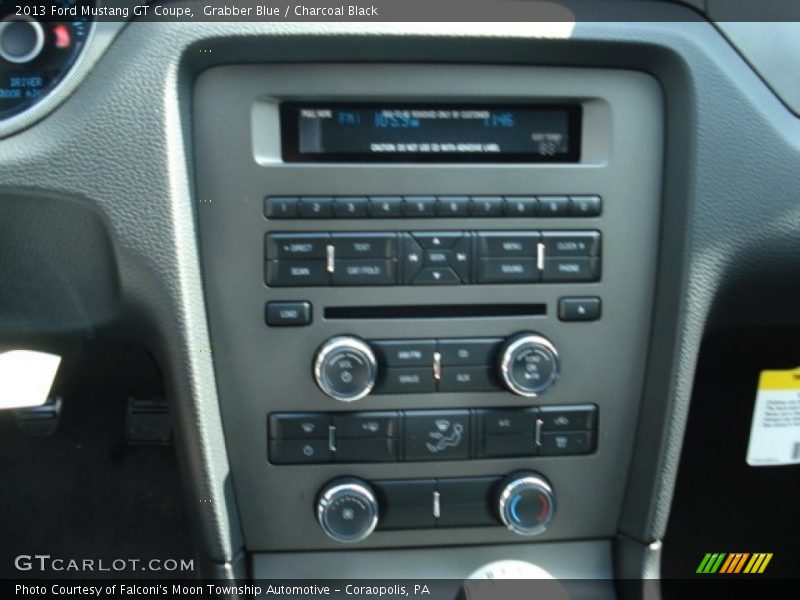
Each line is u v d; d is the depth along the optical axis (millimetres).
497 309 865
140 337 873
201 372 845
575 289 865
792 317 944
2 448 1094
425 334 860
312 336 850
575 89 831
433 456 887
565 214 848
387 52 794
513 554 947
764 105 841
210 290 837
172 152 793
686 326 864
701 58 819
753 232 851
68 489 1155
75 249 822
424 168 828
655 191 854
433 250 838
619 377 891
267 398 865
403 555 937
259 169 816
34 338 876
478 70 819
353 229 833
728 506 1167
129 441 1039
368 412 875
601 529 943
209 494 873
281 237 827
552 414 894
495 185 838
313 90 807
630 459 919
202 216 824
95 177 792
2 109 793
